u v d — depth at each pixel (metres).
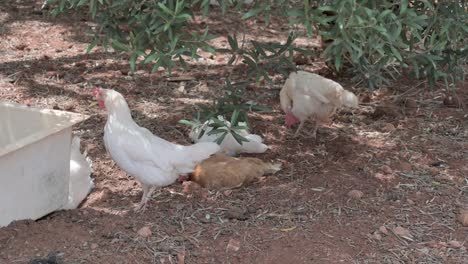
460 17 6.67
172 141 7.07
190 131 7.10
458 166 6.90
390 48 6.36
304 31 8.33
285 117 7.36
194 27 8.77
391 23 6.25
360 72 7.48
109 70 7.95
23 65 7.97
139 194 6.66
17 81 7.72
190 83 7.80
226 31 8.75
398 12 6.53
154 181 6.41
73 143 6.72
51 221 6.33
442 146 7.09
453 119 7.41
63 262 6.09
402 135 7.20
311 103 6.95
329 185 6.68
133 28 6.37
